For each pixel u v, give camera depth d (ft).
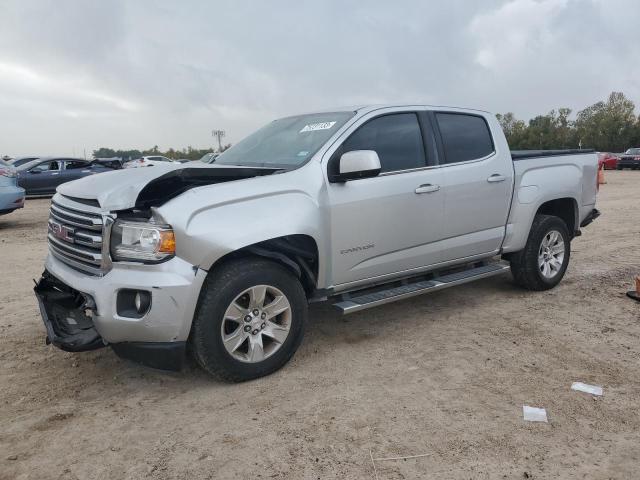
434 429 9.85
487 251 16.81
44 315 11.86
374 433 9.74
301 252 12.39
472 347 13.76
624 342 13.96
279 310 12.06
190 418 10.38
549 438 9.53
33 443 9.55
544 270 18.49
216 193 11.24
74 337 11.22
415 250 14.78
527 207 17.47
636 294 17.61
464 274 16.25
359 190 13.34
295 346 12.44
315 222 12.38
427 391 11.36
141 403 11.02
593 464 8.79
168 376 12.28
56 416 10.48
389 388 11.52
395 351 13.60
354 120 13.96
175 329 10.66
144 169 12.38
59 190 13.23
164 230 10.45
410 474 8.56
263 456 9.08
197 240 10.63
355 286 13.76
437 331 14.99
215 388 11.65
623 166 109.60
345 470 8.68
